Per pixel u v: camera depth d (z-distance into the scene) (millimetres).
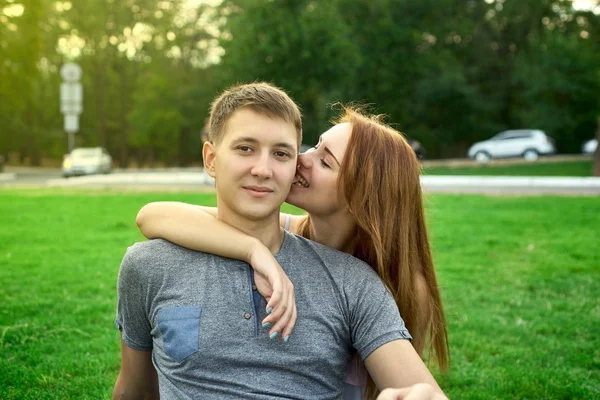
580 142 40875
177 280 1854
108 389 3359
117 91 51938
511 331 4410
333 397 1845
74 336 4230
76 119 21172
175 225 1936
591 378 3637
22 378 3459
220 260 1873
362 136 2137
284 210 8117
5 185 20125
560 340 4266
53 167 52562
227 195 1895
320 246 1993
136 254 1917
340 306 1851
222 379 1759
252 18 31625
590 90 35344
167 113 45844
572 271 6383
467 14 43625
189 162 52062
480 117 43000
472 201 12602
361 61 33312
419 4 38812
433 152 42969
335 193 2156
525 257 6973
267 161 1852
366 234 2199
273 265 1800
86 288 5504
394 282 2158
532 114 36406
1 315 4645
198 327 1776
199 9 46375
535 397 3355
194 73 48812
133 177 20703
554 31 42594
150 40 45531
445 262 6676
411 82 39438
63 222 9695
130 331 1985
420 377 1743
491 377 3600
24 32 33844
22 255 6980
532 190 15680
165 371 1845
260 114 1863
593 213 10586
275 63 30812
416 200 2201
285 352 1775
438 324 2287
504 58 44438
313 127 32000
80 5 42281
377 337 1812
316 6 31844
